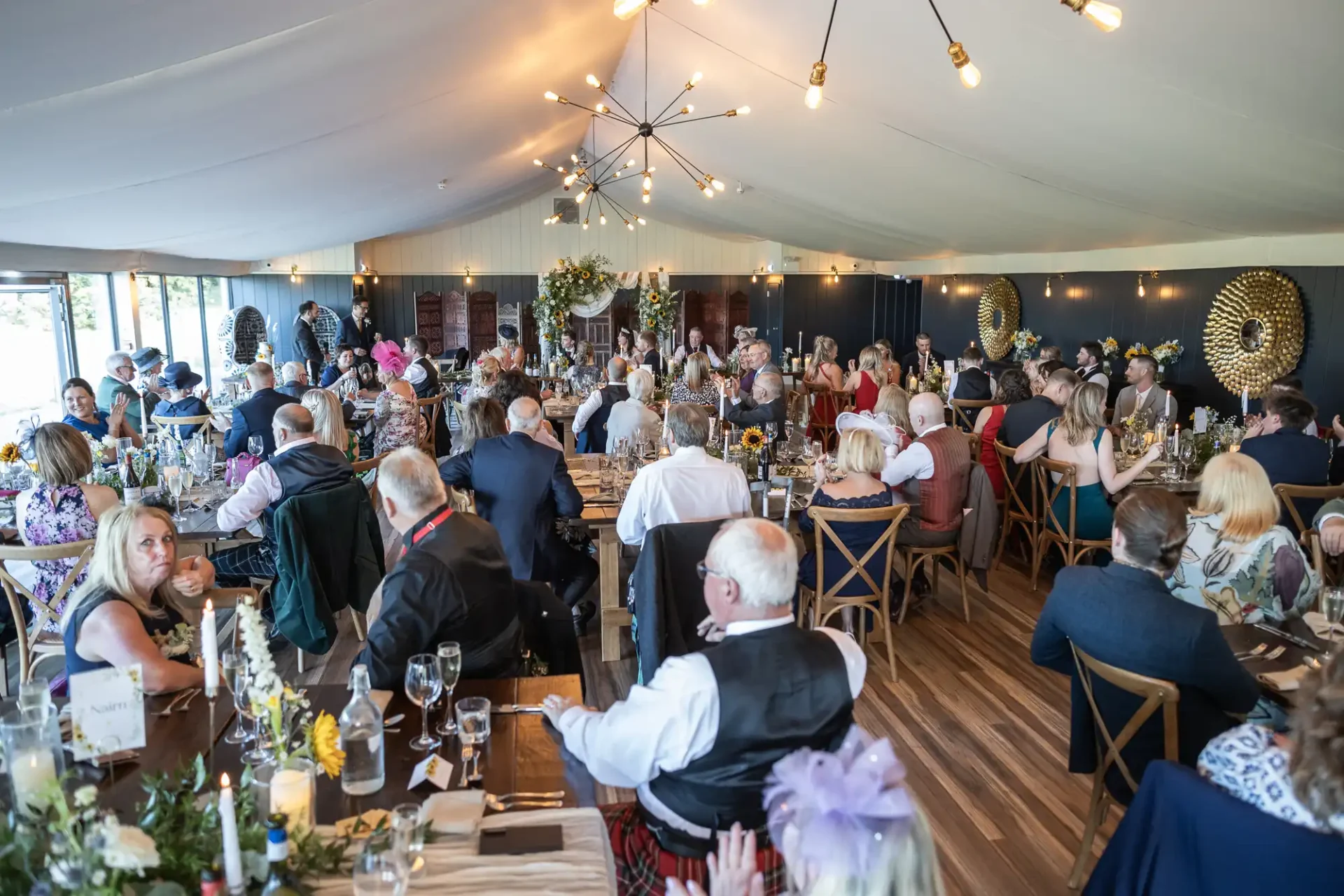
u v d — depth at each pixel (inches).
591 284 516.4
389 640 91.5
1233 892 68.0
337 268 531.2
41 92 120.7
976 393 305.4
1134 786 94.4
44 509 137.6
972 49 177.9
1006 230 348.2
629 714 70.9
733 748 69.4
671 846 72.1
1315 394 275.0
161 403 253.3
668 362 411.8
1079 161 222.8
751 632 72.3
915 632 183.2
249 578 166.1
